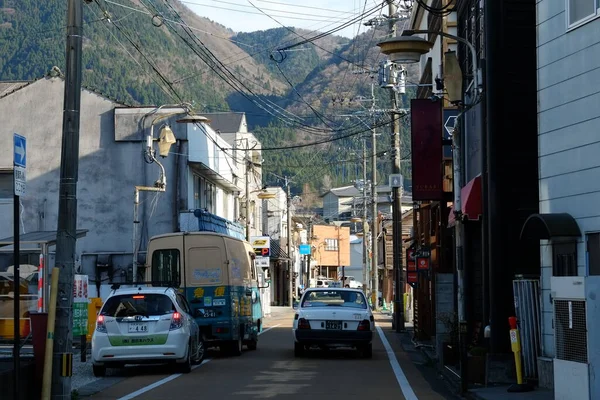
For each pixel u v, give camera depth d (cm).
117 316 1861
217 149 4488
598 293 1155
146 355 1845
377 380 1808
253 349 2711
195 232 2414
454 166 1942
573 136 1543
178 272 2402
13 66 15388
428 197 2667
